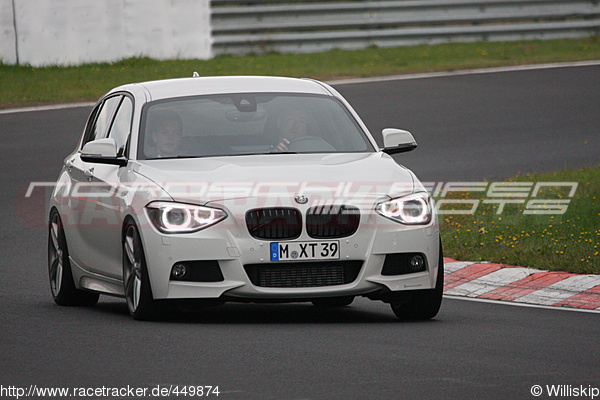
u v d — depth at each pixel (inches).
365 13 3779.5
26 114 2704.2
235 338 874.8
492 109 2714.1
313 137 1073.5
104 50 3481.8
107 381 714.2
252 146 1050.1
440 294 981.2
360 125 1113.4
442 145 2341.3
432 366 763.4
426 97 2878.9
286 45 3705.7
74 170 1161.4
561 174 1947.6
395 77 3208.7
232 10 3622.0
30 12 3388.3
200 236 925.8
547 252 1304.1
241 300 933.2
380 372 741.9
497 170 2079.2
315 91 1141.1
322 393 679.7
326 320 1003.9
